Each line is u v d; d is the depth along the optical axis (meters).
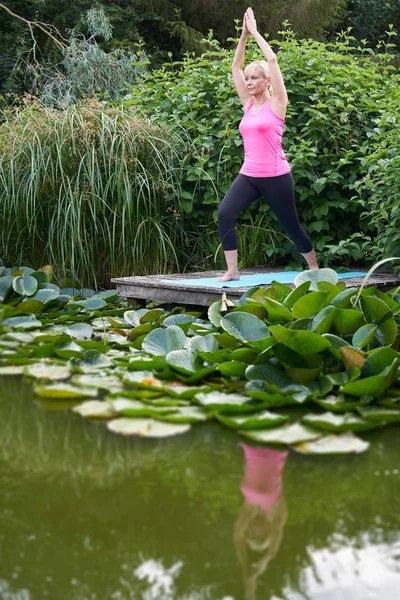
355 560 1.36
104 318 4.20
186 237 5.78
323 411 2.31
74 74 11.44
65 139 5.14
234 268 4.44
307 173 5.51
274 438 1.99
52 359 3.04
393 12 18.16
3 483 1.73
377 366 2.50
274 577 1.29
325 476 1.79
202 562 1.35
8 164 5.32
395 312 3.04
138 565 1.33
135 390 2.50
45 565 1.34
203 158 5.50
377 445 2.04
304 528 1.49
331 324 2.83
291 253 5.68
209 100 6.04
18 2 14.09
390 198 4.50
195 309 4.51
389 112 5.28
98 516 1.54
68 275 5.19
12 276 4.52
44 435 2.11
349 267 5.77
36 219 5.07
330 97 5.85
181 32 15.17
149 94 6.57
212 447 2.01
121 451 1.97
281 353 2.55
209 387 2.46
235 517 1.54
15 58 13.37
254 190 4.40
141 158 5.41
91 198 5.12
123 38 15.02
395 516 1.55
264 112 4.28
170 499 1.64
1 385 2.72
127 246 5.22
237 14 15.44
